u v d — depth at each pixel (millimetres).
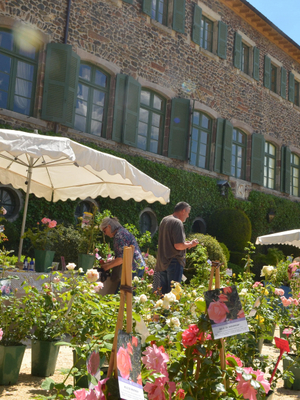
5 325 3225
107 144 11320
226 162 14547
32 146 3895
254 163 15789
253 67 16062
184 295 2996
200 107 13719
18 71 9844
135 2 12062
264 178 16797
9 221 8883
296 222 17266
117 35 11586
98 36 11133
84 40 10828
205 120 14266
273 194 16781
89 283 3105
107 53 11344
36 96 10055
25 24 9719
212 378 1898
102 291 4789
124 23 11773
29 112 10039
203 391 1915
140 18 12195
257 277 13289
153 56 12492
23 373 3441
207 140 14352
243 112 15539
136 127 11867
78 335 2930
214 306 1897
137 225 11414
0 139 3787
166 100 13047
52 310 3426
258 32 16531
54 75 10164
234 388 2170
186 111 13188
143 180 5125
